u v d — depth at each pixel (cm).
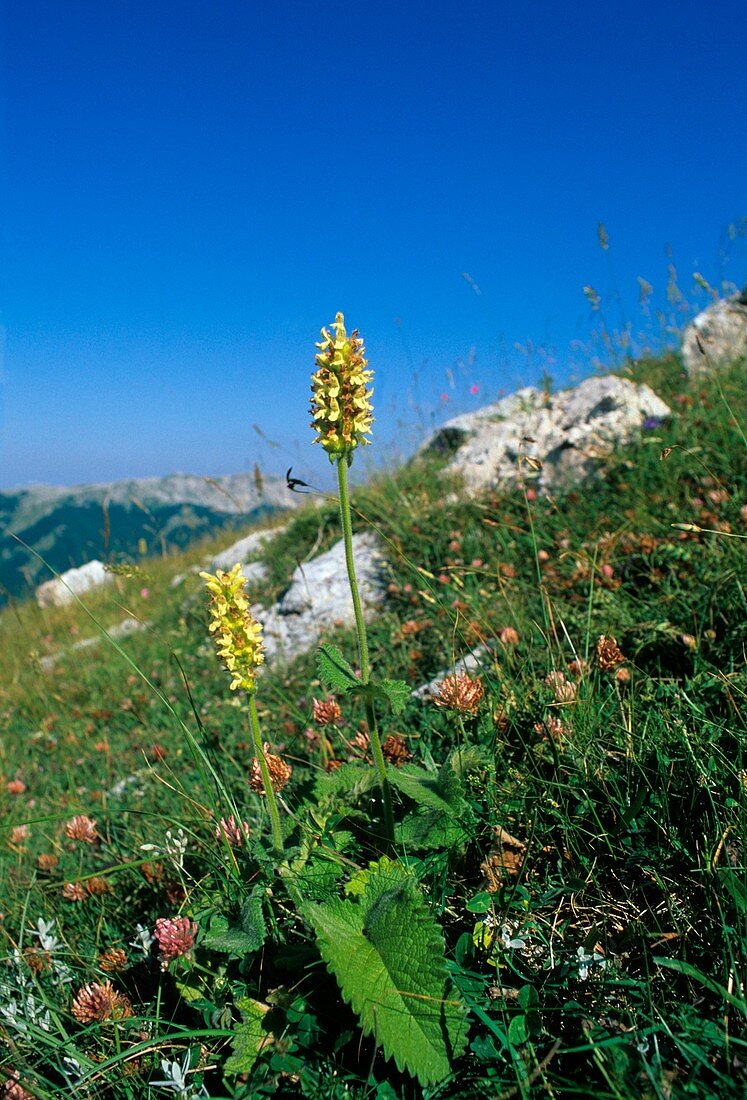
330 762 52
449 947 36
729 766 39
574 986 32
